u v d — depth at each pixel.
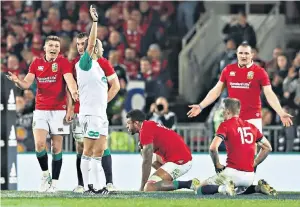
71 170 48.44
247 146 37.78
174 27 75.88
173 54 75.19
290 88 64.44
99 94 37.91
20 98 62.50
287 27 77.00
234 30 71.19
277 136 59.31
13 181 46.22
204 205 33.38
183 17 76.00
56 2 75.69
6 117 46.09
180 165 40.75
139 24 74.44
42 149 40.31
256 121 41.12
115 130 58.97
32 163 49.00
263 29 76.88
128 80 66.56
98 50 37.84
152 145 40.38
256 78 40.84
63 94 40.34
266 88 40.88
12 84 46.38
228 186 37.59
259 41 76.44
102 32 72.50
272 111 62.59
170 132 40.97
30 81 40.06
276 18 77.12
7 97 46.22
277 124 62.06
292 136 59.06
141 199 35.66
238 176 37.75
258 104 41.16
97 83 37.84
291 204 34.12
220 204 33.78
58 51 39.94
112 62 66.75
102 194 38.47
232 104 37.81
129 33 73.75
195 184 40.38
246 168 37.81
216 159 37.84
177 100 72.81
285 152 55.00
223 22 77.12
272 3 78.00
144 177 40.53
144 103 66.50
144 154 40.28
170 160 40.75
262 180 38.56
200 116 71.31
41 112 40.28
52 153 40.88
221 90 41.78
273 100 40.78
